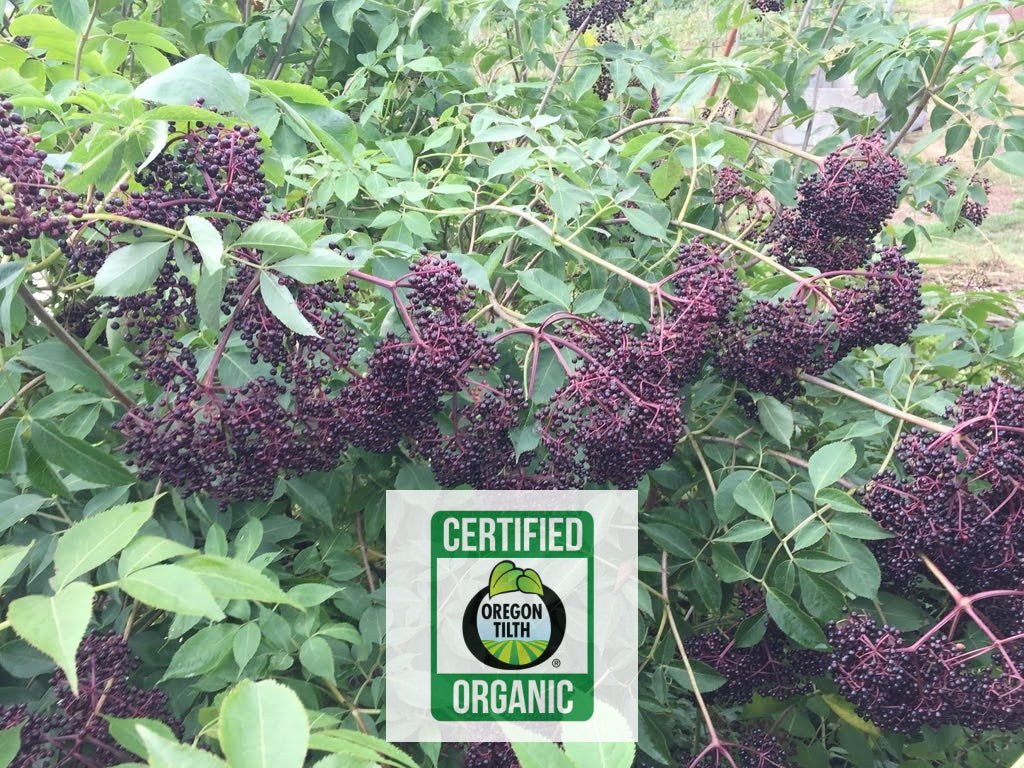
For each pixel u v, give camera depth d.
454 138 0.99
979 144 1.10
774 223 1.00
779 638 0.77
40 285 0.67
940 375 0.95
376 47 1.12
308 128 0.59
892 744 0.87
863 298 0.72
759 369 0.74
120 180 0.53
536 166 0.80
